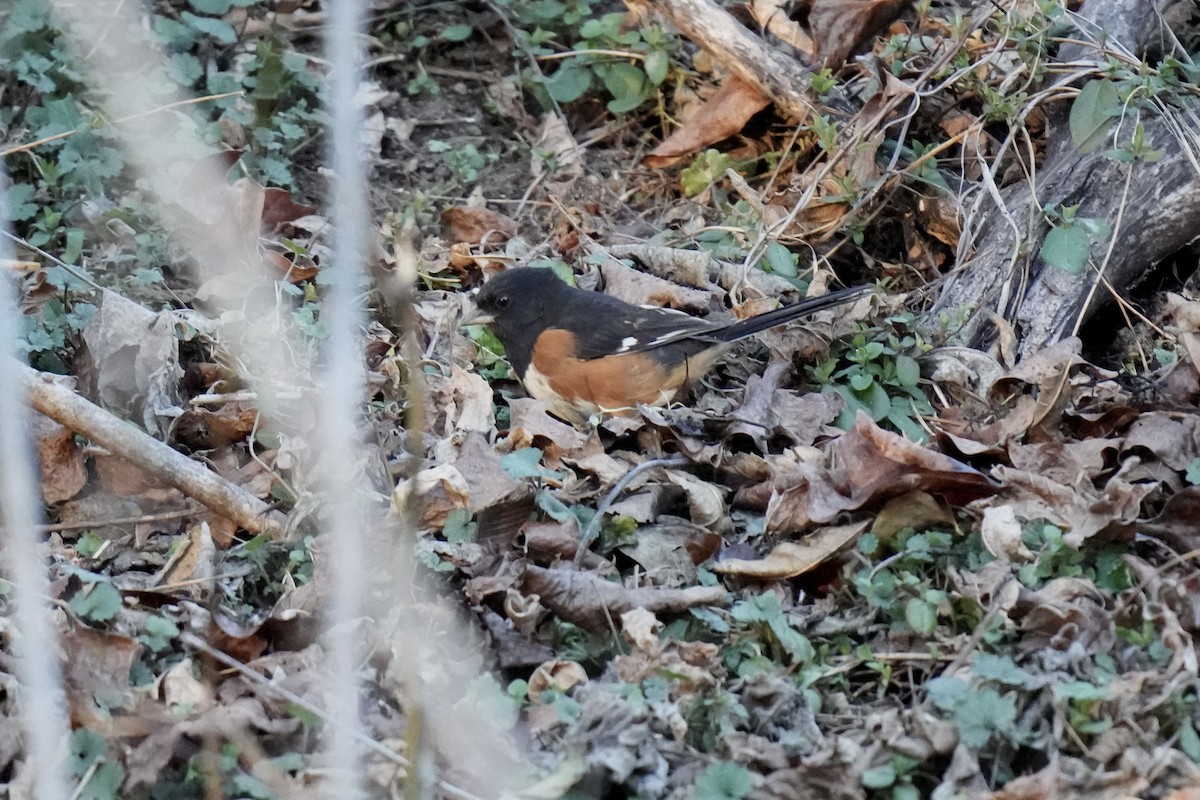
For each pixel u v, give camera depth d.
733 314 9.32
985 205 9.30
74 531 7.25
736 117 10.62
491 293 8.69
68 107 10.18
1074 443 7.13
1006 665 5.50
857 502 6.66
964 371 8.35
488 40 11.83
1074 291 8.61
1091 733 5.27
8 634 6.00
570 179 10.88
